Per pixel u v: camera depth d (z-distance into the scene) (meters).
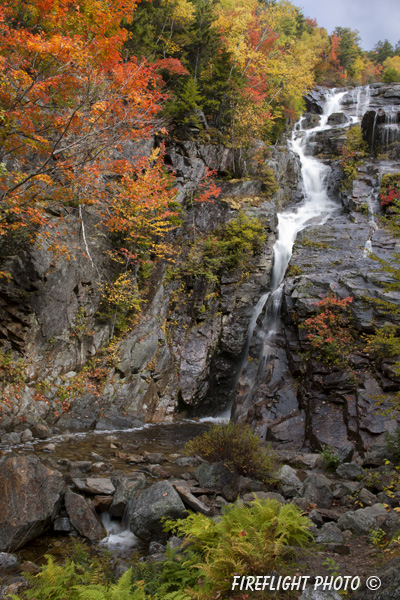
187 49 28.80
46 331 13.23
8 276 11.16
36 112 9.88
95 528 6.21
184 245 20.56
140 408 15.62
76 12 9.57
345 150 28.83
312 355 13.59
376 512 5.75
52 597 4.02
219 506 6.67
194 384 17.47
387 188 22.27
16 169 12.64
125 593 3.60
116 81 10.92
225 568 4.00
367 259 16.92
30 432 10.83
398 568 3.42
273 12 34.97
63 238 13.76
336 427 11.30
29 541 5.85
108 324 15.88
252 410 13.57
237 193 22.95
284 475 7.49
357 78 56.69
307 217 24.41
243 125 25.14
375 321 13.26
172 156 22.11
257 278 20.23
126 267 16.12
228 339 19.03
